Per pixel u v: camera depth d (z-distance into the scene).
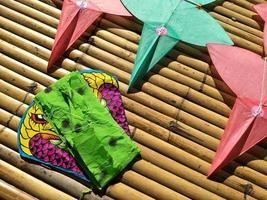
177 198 1.65
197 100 1.89
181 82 1.93
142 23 2.06
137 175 1.68
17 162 1.65
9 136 1.70
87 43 1.98
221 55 1.93
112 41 2.01
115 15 2.06
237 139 1.72
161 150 1.75
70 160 1.65
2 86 1.83
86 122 1.70
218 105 1.89
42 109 1.74
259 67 1.90
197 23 2.02
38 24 2.01
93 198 1.61
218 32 2.01
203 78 1.95
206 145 1.79
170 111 1.84
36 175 1.63
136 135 1.77
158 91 1.89
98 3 2.03
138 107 1.83
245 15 2.19
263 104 1.79
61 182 1.62
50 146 1.67
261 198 1.68
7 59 1.91
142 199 1.62
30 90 1.83
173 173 1.71
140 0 2.07
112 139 1.68
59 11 2.08
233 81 1.87
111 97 1.83
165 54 1.94
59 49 1.91
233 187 1.70
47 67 1.89
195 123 1.83
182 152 1.75
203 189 1.68
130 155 1.68
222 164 1.70
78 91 1.78
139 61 1.90
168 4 2.06
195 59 2.00
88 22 1.99
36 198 1.59
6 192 1.58
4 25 2.00
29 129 1.70
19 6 2.06
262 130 1.75
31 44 1.96
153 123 1.81
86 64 1.92
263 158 1.77
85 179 1.63
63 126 1.70
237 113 1.79
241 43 2.08
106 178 1.62
